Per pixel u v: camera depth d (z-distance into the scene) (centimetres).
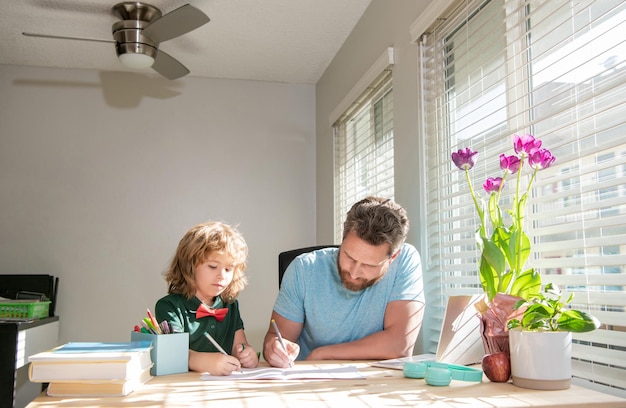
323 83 397
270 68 388
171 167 393
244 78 408
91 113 388
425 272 220
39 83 383
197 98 403
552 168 152
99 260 377
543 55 161
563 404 95
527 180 161
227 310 175
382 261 155
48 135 381
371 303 173
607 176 133
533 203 152
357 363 150
